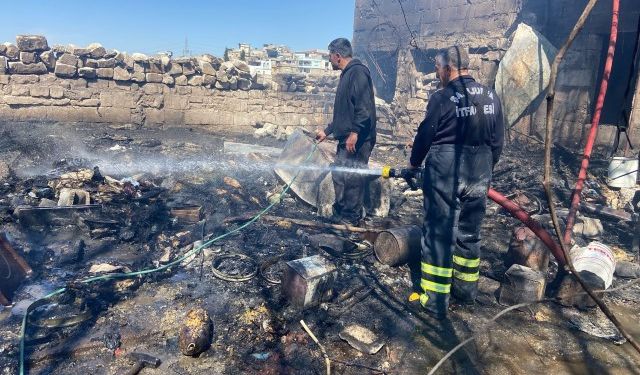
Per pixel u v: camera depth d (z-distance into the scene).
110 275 2.93
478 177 2.74
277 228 4.25
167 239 3.80
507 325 2.80
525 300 2.97
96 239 3.69
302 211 4.90
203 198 4.88
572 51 7.61
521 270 3.08
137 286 2.95
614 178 5.98
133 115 8.87
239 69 10.04
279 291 3.02
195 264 3.36
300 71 11.64
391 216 4.98
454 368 2.34
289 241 3.97
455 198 2.71
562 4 7.93
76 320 2.46
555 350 2.55
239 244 3.81
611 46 3.46
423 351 2.47
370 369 2.29
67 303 2.64
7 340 2.27
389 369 2.30
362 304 2.96
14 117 7.83
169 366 2.21
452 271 3.05
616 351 2.57
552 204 1.34
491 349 2.54
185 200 4.67
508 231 4.61
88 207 3.99
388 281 3.33
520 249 3.51
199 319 2.35
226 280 3.12
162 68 8.97
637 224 4.17
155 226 3.94
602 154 7.13
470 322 2.81
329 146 5.46
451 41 10.35
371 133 4.43
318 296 2.84
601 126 7.14
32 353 2.19
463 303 3.05
